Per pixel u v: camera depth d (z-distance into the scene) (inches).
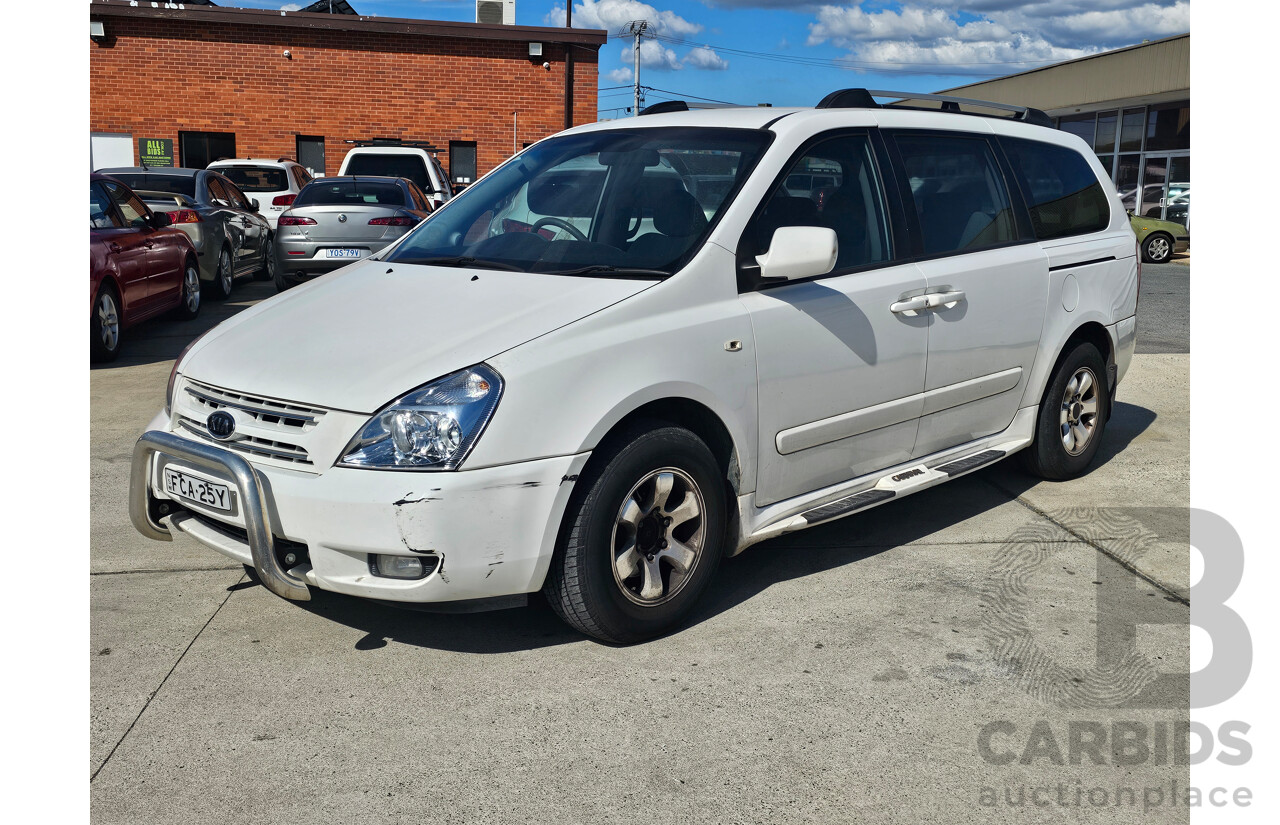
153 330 401.4
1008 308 182.5
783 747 112.6
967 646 136.3
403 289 146.3
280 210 599.8
